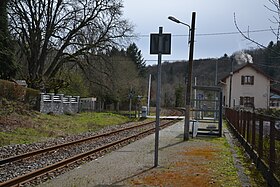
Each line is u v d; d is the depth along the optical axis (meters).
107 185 9.74
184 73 116.00
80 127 30.47
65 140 21.33
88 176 10.80
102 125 34.62
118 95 61.91
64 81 45.75
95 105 60.03
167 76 116.88
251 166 12.63
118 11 43.88
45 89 42.72
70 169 12.10
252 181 10.47
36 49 42.25
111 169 11.93
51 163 13.35
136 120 45.72
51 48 43.62
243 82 66.50
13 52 36.88
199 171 11.83
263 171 10.65
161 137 23.41
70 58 44.31
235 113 25.83
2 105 29.92
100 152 16.05
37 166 12.66
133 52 101.62
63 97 42.34
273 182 9.06
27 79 40.69
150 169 12.04
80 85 57.34
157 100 12.82
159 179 10.59
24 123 26.47
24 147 17.48
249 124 15.62
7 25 36.34
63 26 42.91
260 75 65.94
